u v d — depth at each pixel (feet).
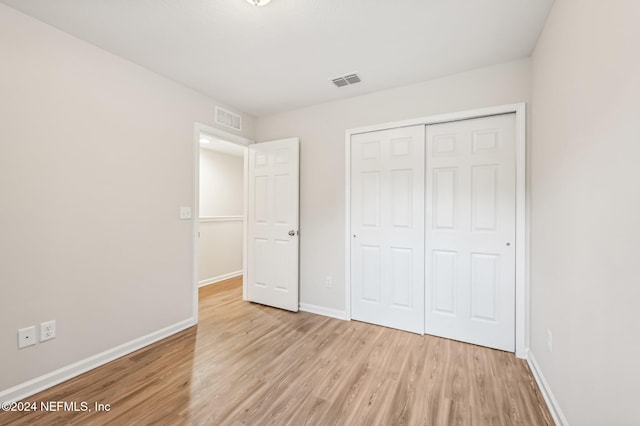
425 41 6.39
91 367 6.41
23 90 5.47
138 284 7.43
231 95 9.34
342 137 9.57
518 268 7.01
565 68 4.60
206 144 13.50
